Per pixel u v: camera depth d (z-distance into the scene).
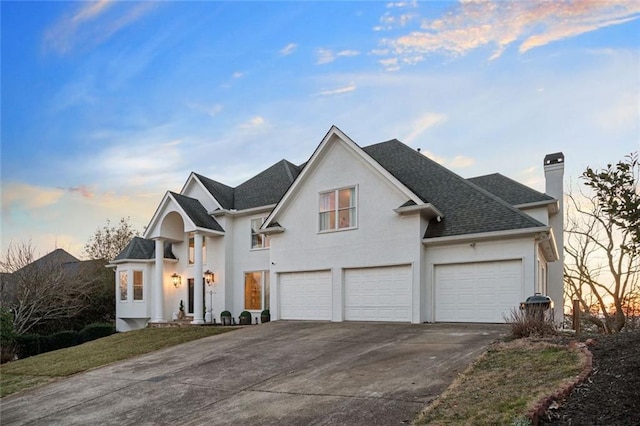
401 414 6.02
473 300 14.42
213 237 23.03
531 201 17.56
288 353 11.21
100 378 11.05
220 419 6.93
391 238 15.69
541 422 4.80
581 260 25.45
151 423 7.23
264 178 24.44
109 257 37.12
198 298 21.50
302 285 17.78
